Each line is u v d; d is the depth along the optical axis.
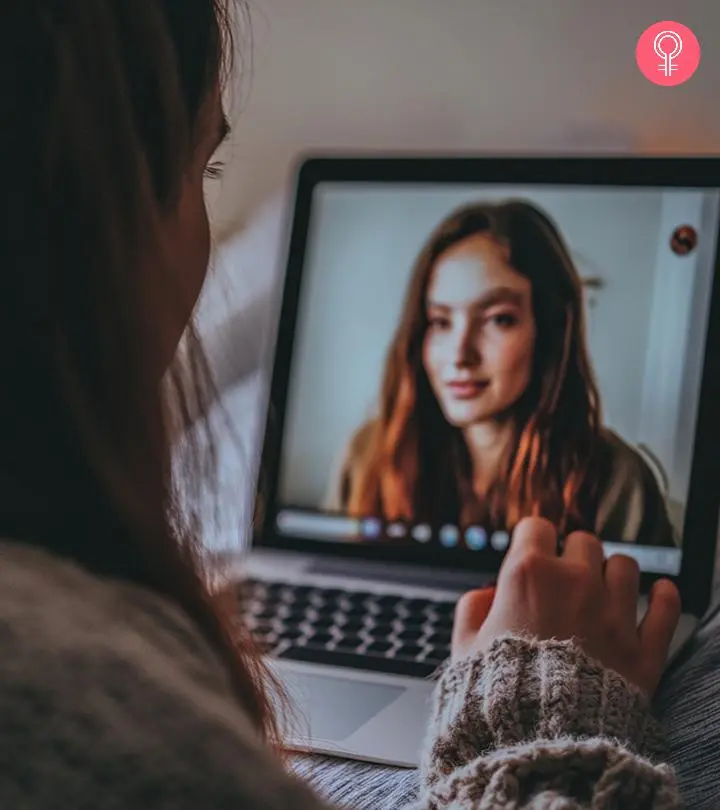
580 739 0.39
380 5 0.80
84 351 0.29
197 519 0.36
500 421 0.65
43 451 0.28
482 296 0.67
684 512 0.60
